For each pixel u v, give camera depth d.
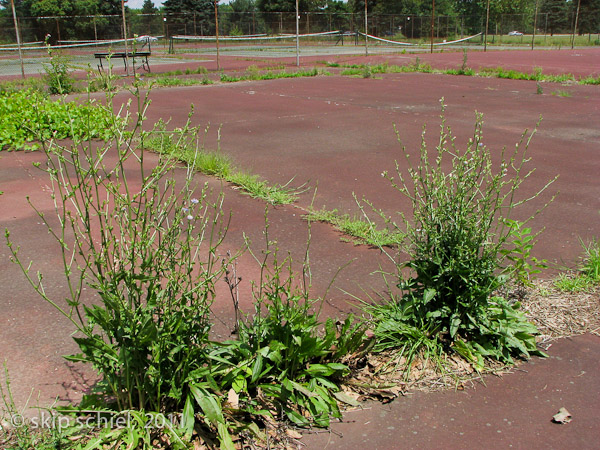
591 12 59.81
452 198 3.27
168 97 14.27
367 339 3.26
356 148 8.53
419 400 2.88
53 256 4.52
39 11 37.78
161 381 2.51
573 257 4.50
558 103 13.52
